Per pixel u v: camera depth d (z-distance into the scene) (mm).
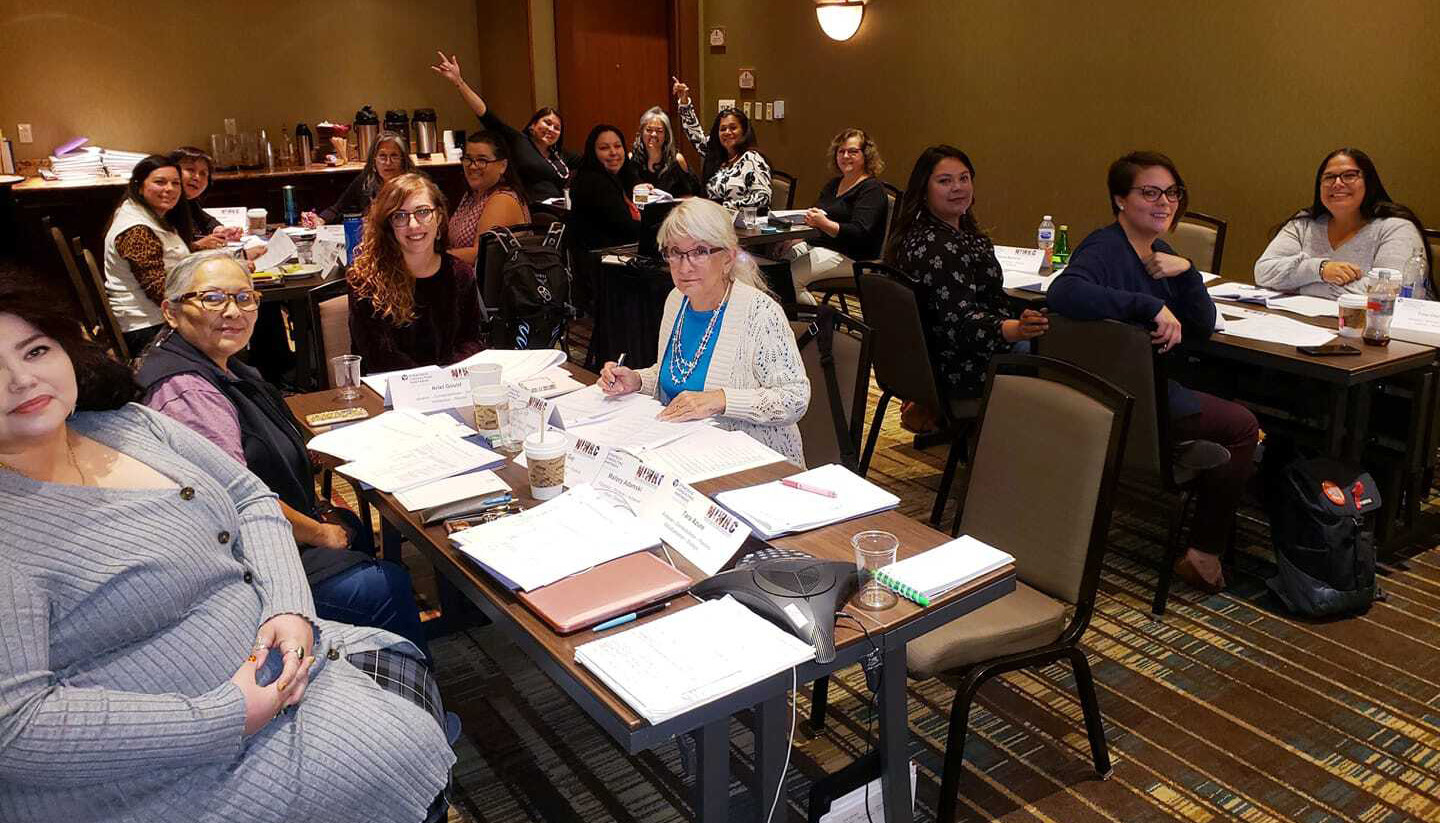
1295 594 3100
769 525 1994
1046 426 2303
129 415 1793
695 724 1471
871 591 1758
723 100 8500
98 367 1715
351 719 1699
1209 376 3883
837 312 3031
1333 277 3822
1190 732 2574
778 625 1663
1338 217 3961
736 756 2492
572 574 1800
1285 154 5195
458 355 3461
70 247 4340
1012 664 2148
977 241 3705
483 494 2119
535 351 3174
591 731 2631
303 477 2469
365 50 8250
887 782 1888
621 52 8469
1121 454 2156
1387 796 2342
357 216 4656
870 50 7199
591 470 2248
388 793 1706
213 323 2326
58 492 1551
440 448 2385
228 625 1667
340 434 2484
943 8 6668
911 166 7117
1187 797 2342
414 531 2041
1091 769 2438
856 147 5953
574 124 8391
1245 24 5238
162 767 1490
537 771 2479
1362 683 2771
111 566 1525
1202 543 3234
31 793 1477
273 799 1593
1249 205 5391
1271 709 2664
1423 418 3219
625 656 1557
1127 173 3209
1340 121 4957
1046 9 6102
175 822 1545
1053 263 4602
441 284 3414
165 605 1577
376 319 3318
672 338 2883
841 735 2576
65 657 1502
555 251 4340
